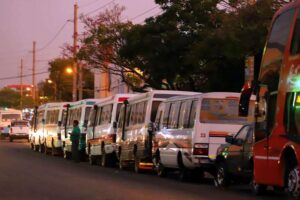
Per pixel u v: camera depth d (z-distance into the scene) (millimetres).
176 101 21422
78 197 15352
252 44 25984
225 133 19172
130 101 26234
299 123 13062
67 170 25078
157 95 23703
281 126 13938
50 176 21781
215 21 33250
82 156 33312
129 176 22641
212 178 22141
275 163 14188
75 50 51594
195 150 19109
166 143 21828
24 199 14922
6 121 69938
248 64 22391
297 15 13633
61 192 16516
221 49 27625
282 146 13812
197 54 29531
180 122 20734
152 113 23688
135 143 24828
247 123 18656
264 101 15023
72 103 35719
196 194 16156
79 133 31484
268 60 15039
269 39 15125
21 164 27922
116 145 27422
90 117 31734
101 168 27312
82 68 53562
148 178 21859
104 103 29547
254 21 26297
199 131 19203
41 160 31906
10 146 50594
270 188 17172
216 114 19391
